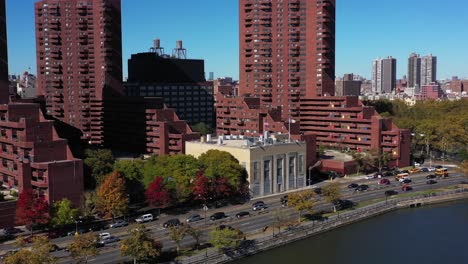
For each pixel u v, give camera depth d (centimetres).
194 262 12800
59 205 15488
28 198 14850
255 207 17988
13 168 17638
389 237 15938
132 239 12231
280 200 19562
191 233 13450
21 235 14800
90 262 12600
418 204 19925
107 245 13950
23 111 18212
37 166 16238
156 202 17138
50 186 16050
